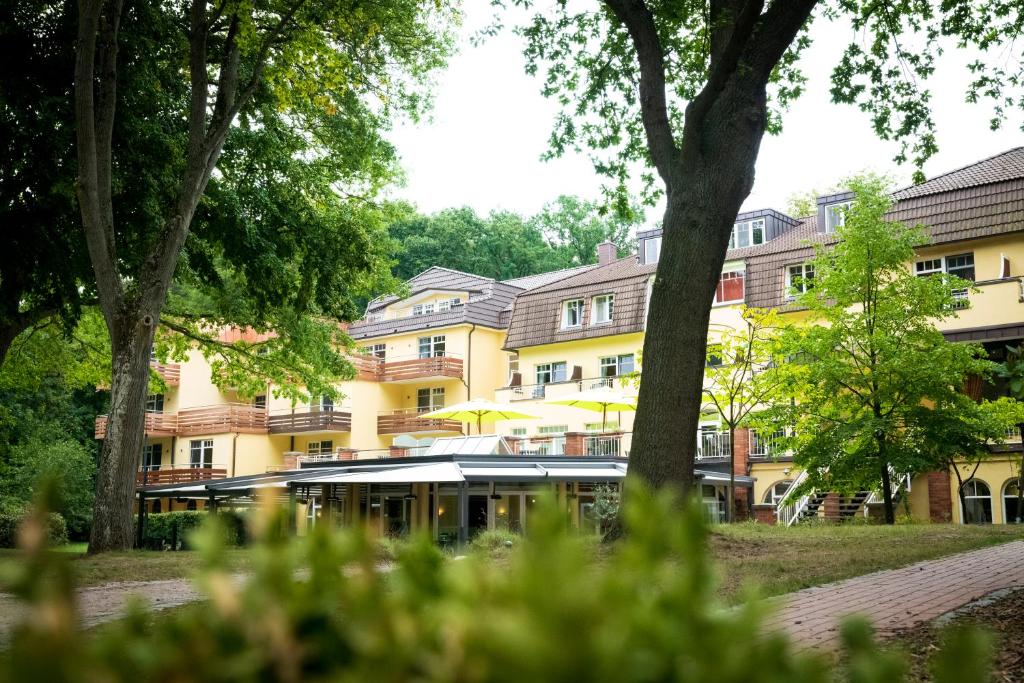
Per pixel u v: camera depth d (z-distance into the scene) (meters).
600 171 18.22
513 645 0.63
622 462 28.23
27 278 19.09
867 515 28.83
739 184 13.00
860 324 23.58
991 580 9.34
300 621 0.72
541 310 45.31
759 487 36.06
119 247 19.89
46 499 0.67
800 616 7.04
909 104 16.38
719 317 38.59
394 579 0.77
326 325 28.25
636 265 45.00
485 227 69.94
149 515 34.69
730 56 12.50
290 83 20.44
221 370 29.11
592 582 0.67
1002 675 4.51
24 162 18.23
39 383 29.81
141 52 18.75
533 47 17.58
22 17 17.69
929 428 22.28
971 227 31.16
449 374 47.72
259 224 22.61
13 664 0.62
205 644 0.69
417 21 21.17
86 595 10.02
